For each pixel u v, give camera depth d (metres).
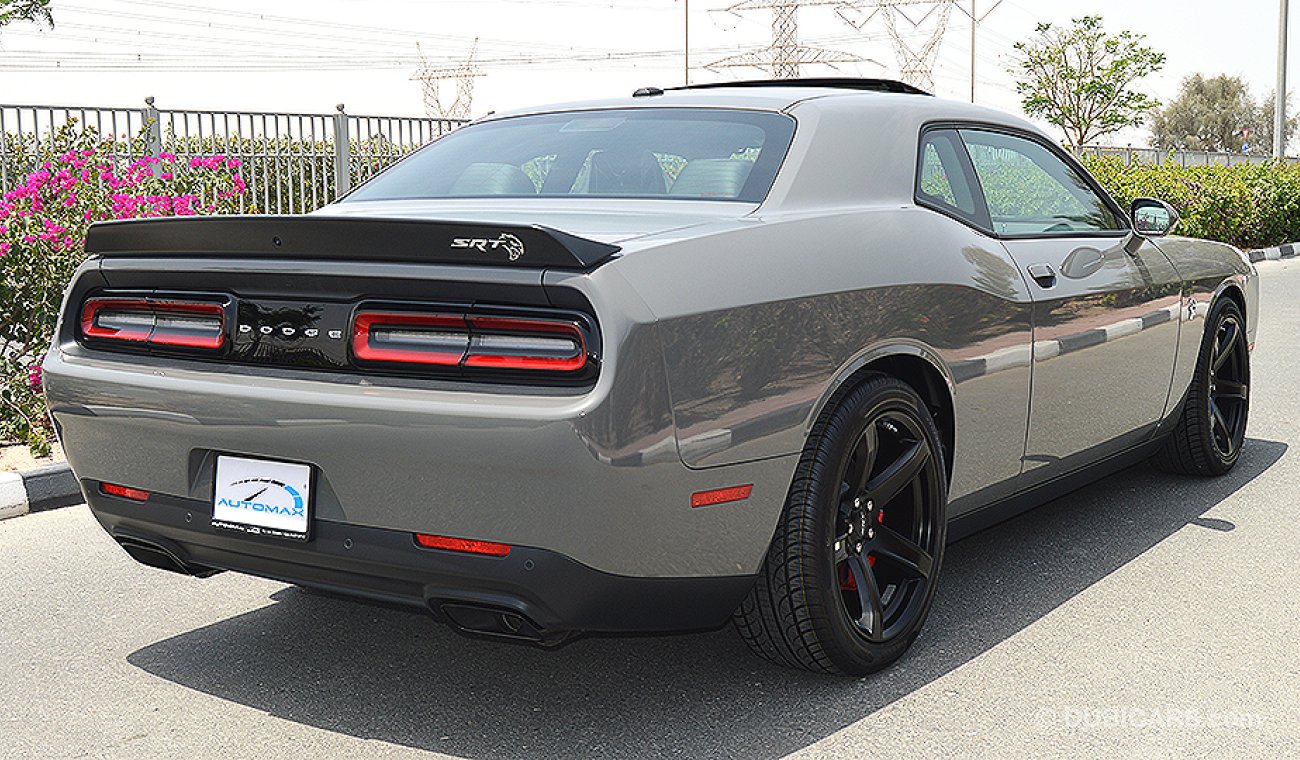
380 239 2.58
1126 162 23.84
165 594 3.93
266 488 2.77
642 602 2.68
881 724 2.93
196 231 2.78
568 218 3.00
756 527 2.79
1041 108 47.25
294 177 9.86
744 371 2.68
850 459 3.05
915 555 3.28
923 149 3.56
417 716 3.00
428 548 2.61
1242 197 18.67
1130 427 4.41
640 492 2.52
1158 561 4.18
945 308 3.27
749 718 2.96
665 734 2.88
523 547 2.52
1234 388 5.29
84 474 3.12
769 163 3.19
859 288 3.00
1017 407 3.62
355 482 2.64
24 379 5.83
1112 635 3.51
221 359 2.84
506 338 2.55
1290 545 4.36
